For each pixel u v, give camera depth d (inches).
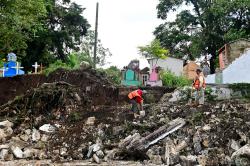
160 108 799.1
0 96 979.3
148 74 1101.1
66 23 1854.1
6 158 679.7
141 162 649.0
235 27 1892.2
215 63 1765.5
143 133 729.6
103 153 689.0
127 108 817.5
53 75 959.0
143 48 1536.7
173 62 1453.0
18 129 776.9
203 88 795.4
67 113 822.5
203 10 1947.6
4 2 1167.0
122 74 1026.7
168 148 652.7
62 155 696.4
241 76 1049.5
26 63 1736.0
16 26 1206.3
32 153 694.5
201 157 629.9
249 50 1061.1
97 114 809.5
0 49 1243.8
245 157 588.7
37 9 1235.2
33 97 853.2
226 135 681.0
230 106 754.8
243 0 1744.6
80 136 743.7
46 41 1706.4
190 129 701.3
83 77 925.2
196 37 1915.6
